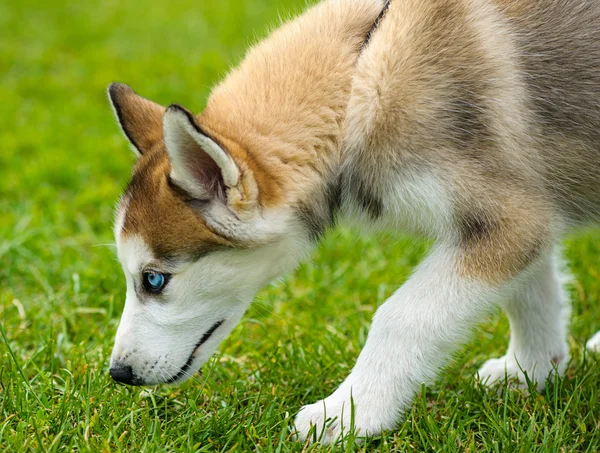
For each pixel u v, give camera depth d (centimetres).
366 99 390
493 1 401
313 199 401
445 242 397
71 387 429
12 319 531
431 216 393
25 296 578
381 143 387
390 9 402
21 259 625
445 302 387
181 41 1295
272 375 462
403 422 405
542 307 456
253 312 555
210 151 347
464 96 383
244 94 401
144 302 396
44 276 600
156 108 427
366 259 648
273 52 415
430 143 381
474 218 385
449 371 471
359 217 421
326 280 614
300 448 382
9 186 771
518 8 400
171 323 394
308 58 402
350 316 549
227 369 482
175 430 397
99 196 757
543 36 396
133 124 416
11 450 374
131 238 381
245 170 363
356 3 422
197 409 416
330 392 450
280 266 410
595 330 530
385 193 397
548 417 412
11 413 407
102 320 552
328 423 388
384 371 389
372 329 397
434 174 382
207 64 1145
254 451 380
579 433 397
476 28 392
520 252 387
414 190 387
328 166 401
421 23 393
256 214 377
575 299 561
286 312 562
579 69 395
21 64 1187
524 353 466
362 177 400
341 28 412
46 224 688
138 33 1355
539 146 397
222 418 401
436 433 390
